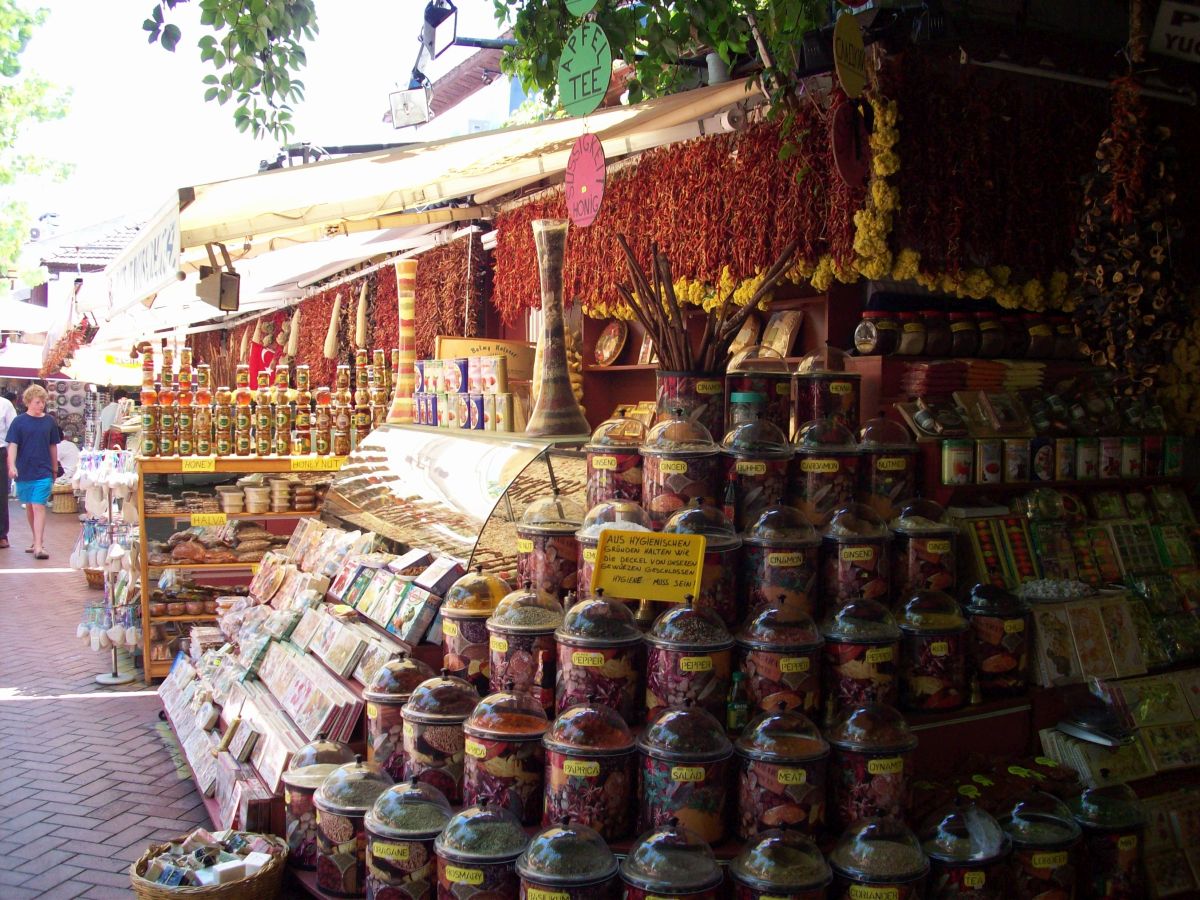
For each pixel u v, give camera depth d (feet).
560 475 12.90
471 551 12.73
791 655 9.68
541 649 10.64
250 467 23.97
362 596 14.90
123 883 13.19
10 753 18.29
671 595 10.05
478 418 16.90
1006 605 11.39
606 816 9.24
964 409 13.20
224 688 16.83
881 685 10.00
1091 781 11.10
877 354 14.34
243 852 11.81
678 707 9.48
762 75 14.51
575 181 13.61
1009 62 13.83
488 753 9.88
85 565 26.99
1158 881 11.34
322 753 12.34
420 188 16.80
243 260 22.89
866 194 13.29
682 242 16.26
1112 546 13.58
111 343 41.11
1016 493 13.52
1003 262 14.23
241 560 23.81
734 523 10.86
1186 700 12.32
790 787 9.05
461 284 26.37
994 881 9.20
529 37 15.74
